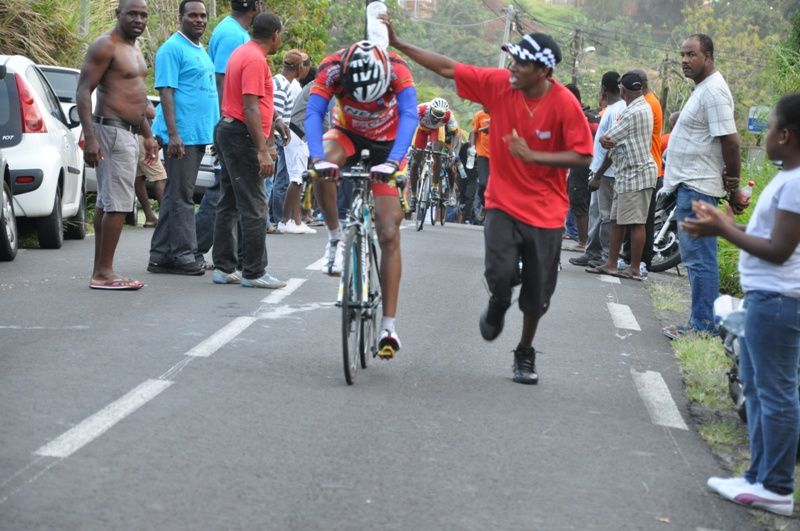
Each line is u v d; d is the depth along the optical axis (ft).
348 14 191.72
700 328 28.81
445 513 15.38
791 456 16.70
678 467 18.42
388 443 18.29
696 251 28.60
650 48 261.85
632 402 22.41
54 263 35.81
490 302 22.71
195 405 19.63
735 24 227.61
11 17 60.44
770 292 16.33
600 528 15.33
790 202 15.71
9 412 18.52
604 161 41.32
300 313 28.50
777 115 16.03
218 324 26.53
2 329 24.97
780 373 16.55
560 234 22.36
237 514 14.75
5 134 37.63
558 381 23.73
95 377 21.09
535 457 18.20
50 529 13.79
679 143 28.43
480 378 23.35
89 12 66.33
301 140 46.52
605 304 34.06
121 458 16.60
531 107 21.58
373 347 23.35
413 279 36.24
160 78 32.65
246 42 32.65
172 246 34.06
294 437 18.21
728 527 15.96
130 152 30.25
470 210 74.28
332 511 15.12
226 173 31.99
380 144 23.27
